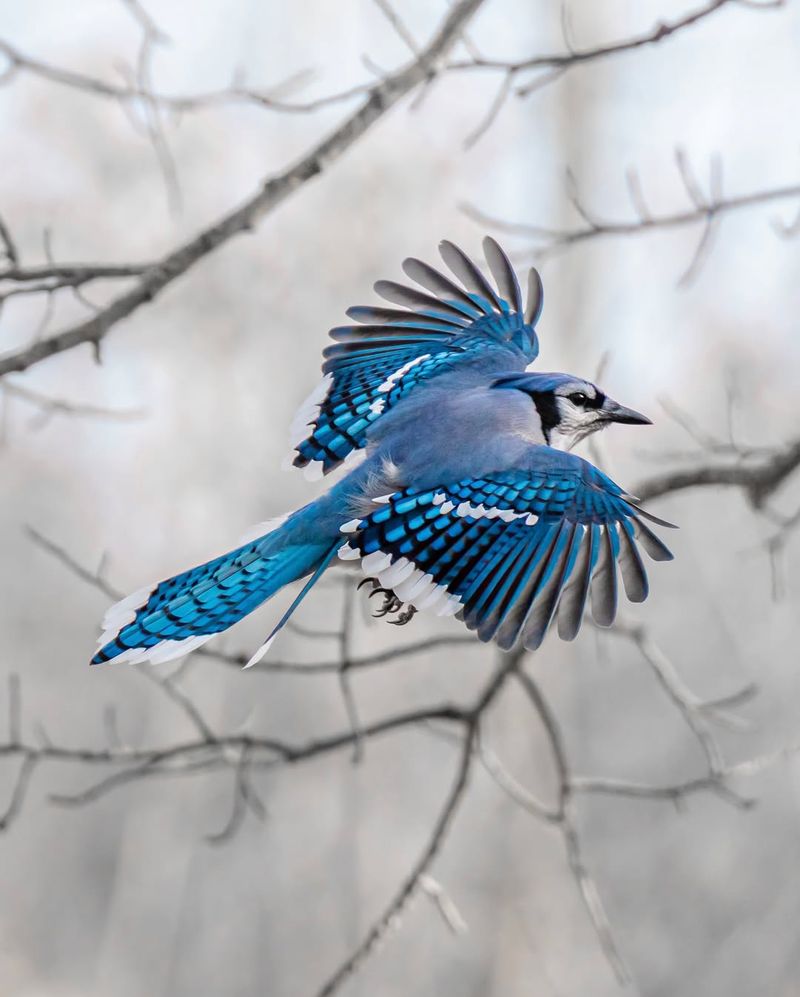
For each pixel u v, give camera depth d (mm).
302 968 16656
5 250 7051
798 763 17250
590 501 6086
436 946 15812
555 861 15672
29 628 19547
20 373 7051
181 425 16547
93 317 7121
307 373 16312
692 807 17641
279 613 15297
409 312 7266
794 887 17250
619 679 17938
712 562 17797
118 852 19688
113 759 8055
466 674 15547
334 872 16750
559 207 17719
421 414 6578
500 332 7281
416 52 7539
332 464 6766
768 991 16844
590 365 16250
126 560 17531
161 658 6066
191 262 7273
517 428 6520
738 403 13344
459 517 6105
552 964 15531
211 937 17094
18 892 19672
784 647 17719
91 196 16391
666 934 17188
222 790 17531
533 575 5891
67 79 7594
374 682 15867
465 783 8234
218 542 16344
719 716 8727
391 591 6645
